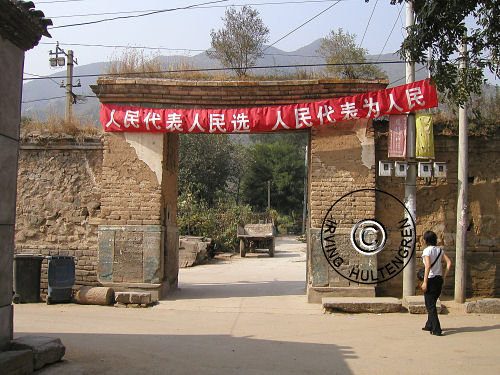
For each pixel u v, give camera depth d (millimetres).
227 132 11500
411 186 10977
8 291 5637
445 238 11398
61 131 12195
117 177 11516
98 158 12047
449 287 11320
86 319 9180
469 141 11578
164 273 11891
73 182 12070
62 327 8344
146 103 11586
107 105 11523
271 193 52250
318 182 11133
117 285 11297
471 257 11398
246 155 43500
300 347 7184
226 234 26438
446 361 6449
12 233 5684
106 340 7348
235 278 16078
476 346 7270
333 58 20125
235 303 11125
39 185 12172
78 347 6805
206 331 8320
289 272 17844
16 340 5797
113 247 11406
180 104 11523
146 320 9242
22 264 11062
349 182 11117
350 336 7973
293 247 31141
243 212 31047
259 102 11438
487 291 11305
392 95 10688
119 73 12352
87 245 11820
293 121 11062
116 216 11461
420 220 11477
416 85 10586
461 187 10891
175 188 13016
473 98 11891
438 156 11500
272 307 10688
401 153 10812
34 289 11125
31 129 12359
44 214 12078
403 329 8516
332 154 11156
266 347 7156
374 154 11133
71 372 5586
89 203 11938
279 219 46656
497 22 7531
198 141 36625
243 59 19562
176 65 12852
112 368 5832
